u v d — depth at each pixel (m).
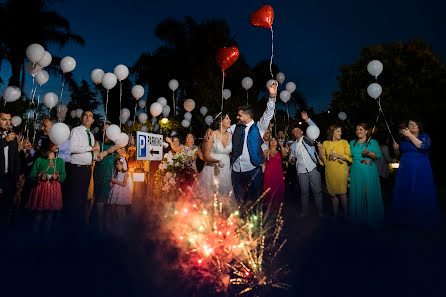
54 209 4.57
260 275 3.04
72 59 6.68
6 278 2.99
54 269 3.21
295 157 7.02
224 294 2.63
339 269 3.21
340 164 5.98
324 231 4.83
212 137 4.80
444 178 10.94
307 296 2.60
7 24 21.80
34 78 6.78
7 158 4.74
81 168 5.18
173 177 6.72
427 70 18.95
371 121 15.55
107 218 5.73
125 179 6.12
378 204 5.38
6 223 4.75
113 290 2.72
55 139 4.52
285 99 8.91
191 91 24.77
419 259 3.52
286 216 6.30
